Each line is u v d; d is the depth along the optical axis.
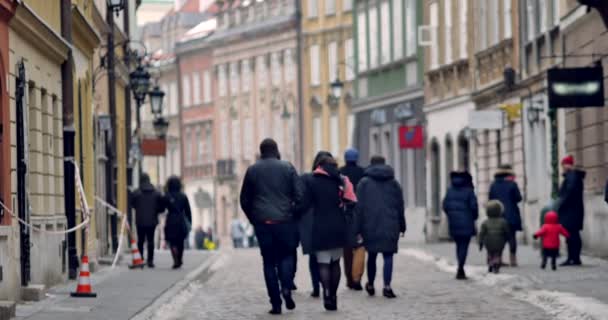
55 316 37.91
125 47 88.12
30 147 47.44
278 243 39.44
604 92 62.62
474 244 87.62
